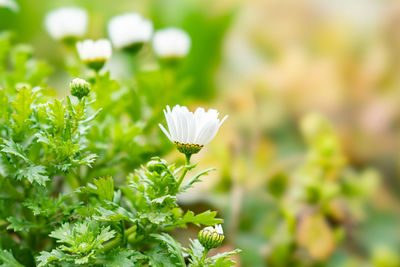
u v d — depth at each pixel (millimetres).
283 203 877
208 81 1246
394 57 1440
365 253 963
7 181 667
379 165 1232
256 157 1036
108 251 652
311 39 1658
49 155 658
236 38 1600
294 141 1223
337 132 1243
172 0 1280
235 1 1479
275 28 1690
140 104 778
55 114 648
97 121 722
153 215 639
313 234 828
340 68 1387
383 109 1272
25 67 757
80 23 804
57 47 1223
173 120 640
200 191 861
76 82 659
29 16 1251
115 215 636
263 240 864
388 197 1150
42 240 691
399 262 917
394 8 1581
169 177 641
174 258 643
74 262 635
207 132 640
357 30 1599
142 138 786
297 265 833
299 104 1269
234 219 846
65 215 658
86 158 654
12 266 641
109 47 723
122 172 732
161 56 837
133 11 1421
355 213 925
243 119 1076
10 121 665
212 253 797
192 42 1235
